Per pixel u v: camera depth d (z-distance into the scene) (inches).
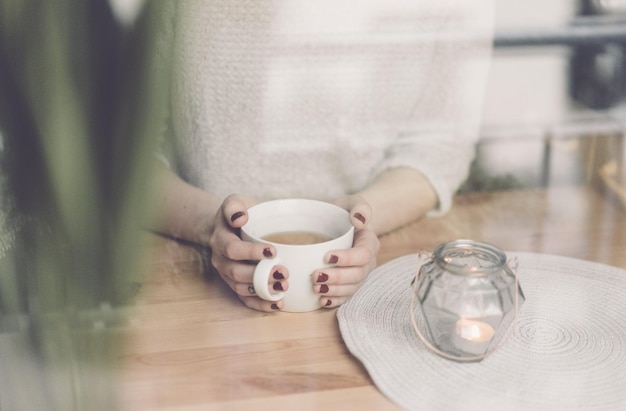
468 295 35.2
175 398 33.2
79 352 27.2
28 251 25.5
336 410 33.1
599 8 65.1
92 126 24.2
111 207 25.1
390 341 36.6
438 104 57.1
